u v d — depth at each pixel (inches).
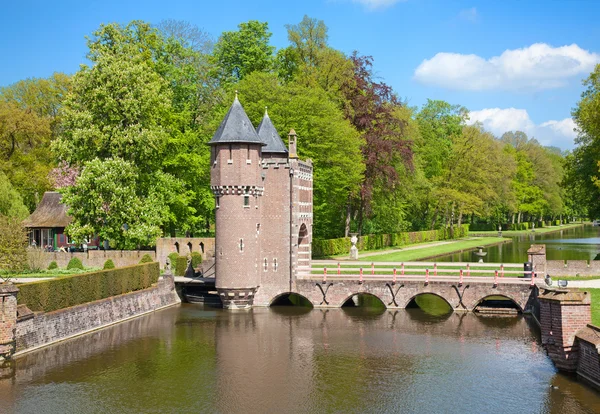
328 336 1674.5
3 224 2285.9
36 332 1531.7
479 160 4598.9
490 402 1126.4
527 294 1943.9
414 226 4896.7
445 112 5241.1
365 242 3558.1
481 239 4793.3
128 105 2346.2
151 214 2470.5
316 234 3309.5
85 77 2354.8
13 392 1205.1
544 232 6176.2
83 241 2598.4
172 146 2797.7
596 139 2741.1
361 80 3144.7
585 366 1184.8
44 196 3184.1
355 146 2805.1
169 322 1871.3
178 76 2960.1
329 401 1151.0
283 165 2082.9
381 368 1364.4
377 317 1936.5
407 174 3555.6
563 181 3115.2
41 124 3440.0
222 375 1317.7
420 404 1128.2
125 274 1971.0
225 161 2003.0
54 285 1621.6
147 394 1195.3
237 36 3213.6
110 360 1433.3
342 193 2915.8
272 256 2103.8
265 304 2108.8
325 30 3184.1
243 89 2755.9
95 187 2356.1
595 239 4867.1
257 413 1091.9
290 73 3324.3
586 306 1218.6
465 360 1417.3
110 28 2418.8
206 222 3405.5
